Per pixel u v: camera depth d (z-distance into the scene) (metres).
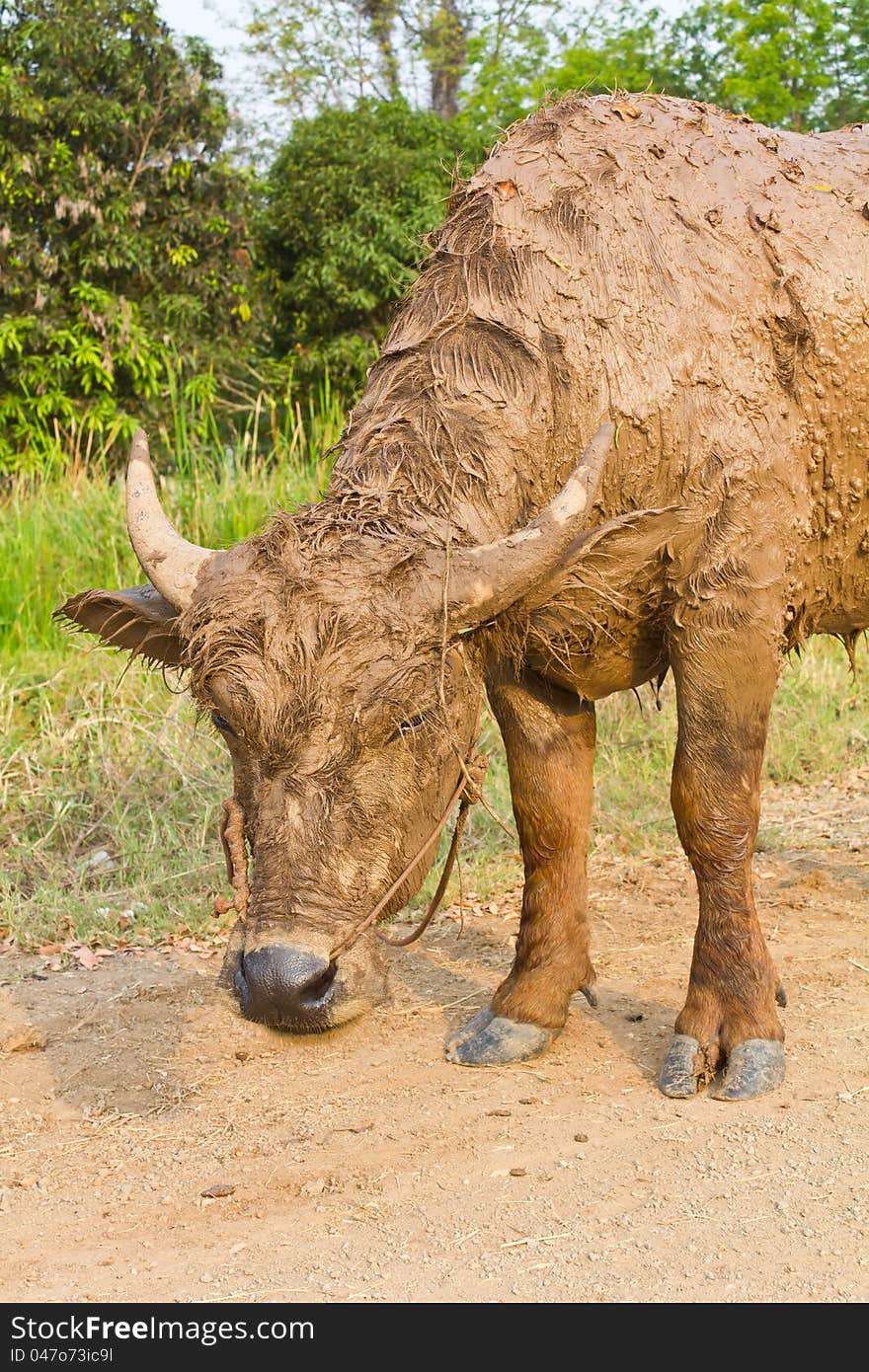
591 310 4.17
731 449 4.22
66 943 6.25
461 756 3.66
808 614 4.88
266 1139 4.27
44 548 10.33
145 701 8.68
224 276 18.86
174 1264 3.50
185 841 7.32
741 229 4.48
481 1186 3.81
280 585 3.30
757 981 4.43
